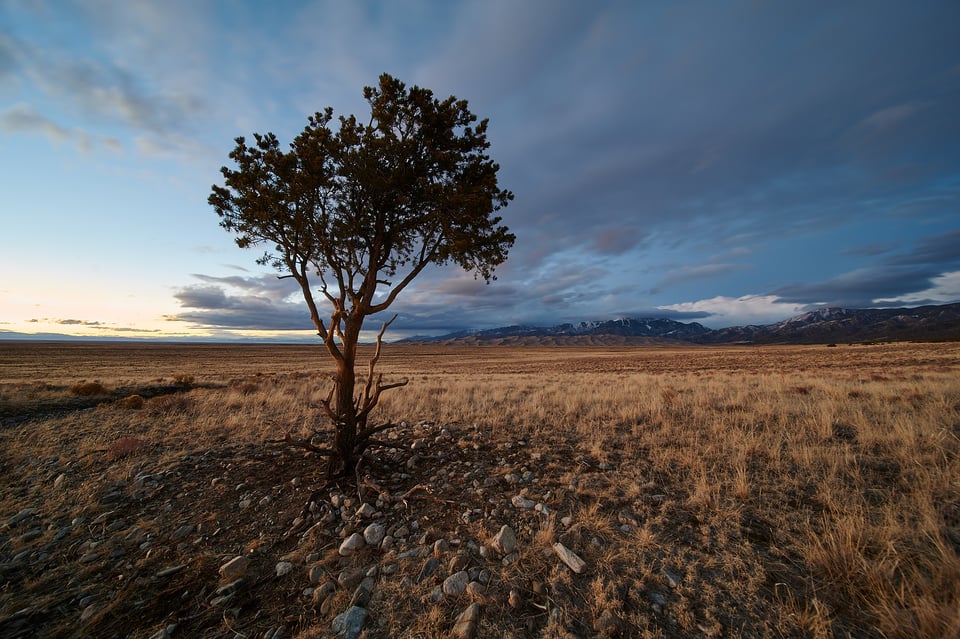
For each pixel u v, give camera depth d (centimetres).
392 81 584
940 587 263
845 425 693
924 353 4175
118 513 489
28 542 428
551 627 266
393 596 311
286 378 2678
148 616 307
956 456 473
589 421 873
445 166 624
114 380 2298
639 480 496
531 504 447
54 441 815
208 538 425
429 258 664
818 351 6925
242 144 586
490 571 330
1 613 313
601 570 322
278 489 537
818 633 246
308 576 347
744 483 446
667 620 269
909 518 358
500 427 862
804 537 349
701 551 343
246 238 618
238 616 303
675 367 4091
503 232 689
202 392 1570
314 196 570
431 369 4747
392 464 623
